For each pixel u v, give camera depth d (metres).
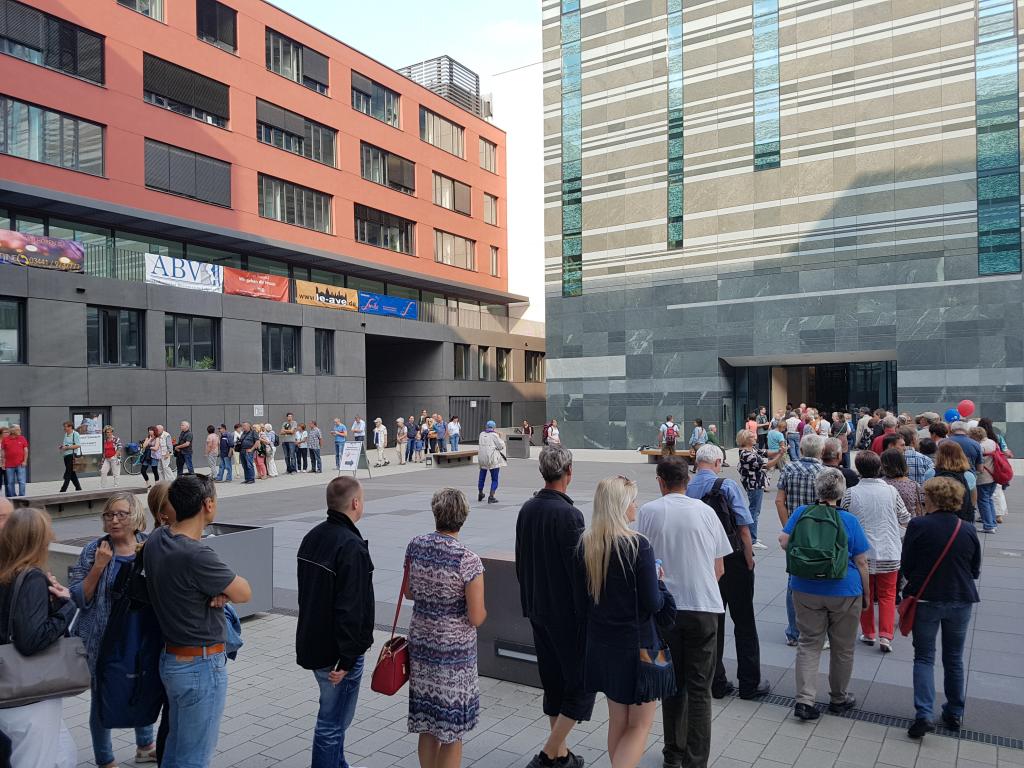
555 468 4.62
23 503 13.51
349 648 3.86
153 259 24.69
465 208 44.16
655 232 31.20
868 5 26.89
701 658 4.26
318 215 33.94
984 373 24.70
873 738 4.79
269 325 29.33
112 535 4.10
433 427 28.36
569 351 33.19
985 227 24.81
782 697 5.51
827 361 29.44
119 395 23.50
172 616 3.43
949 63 25.52
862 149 26.94
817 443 6.64
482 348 43.12
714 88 29.92
